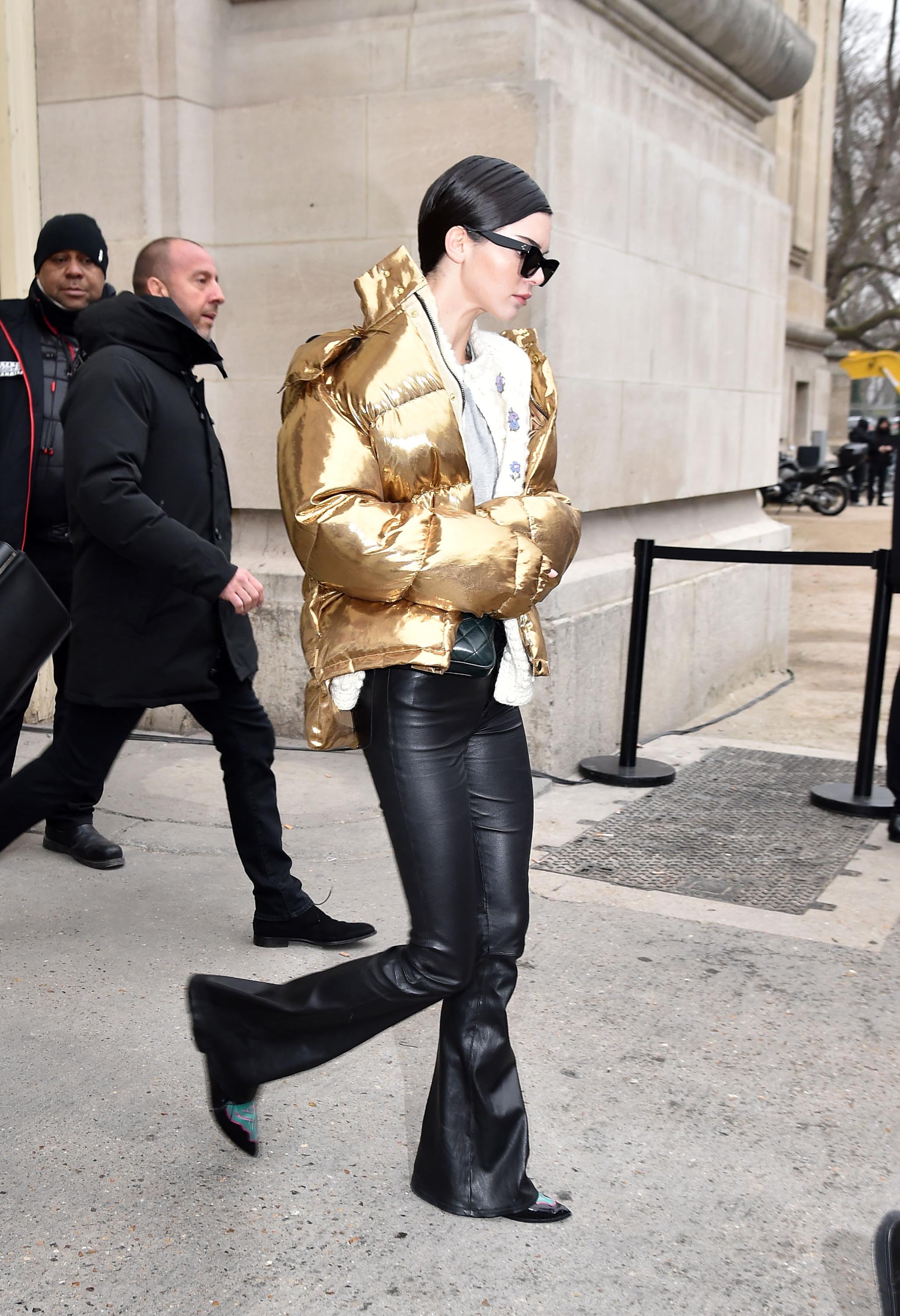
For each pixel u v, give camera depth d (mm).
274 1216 2260
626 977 3271
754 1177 2420
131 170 5125
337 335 2025
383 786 2039
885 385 46750
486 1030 2213
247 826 3299
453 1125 2252
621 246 5422
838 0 26656
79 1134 2502
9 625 2133
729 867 4121
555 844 4309
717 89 6820
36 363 3842
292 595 5242
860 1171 2447
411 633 1971
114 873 3908
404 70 4969
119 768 4918
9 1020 2953
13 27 5141
